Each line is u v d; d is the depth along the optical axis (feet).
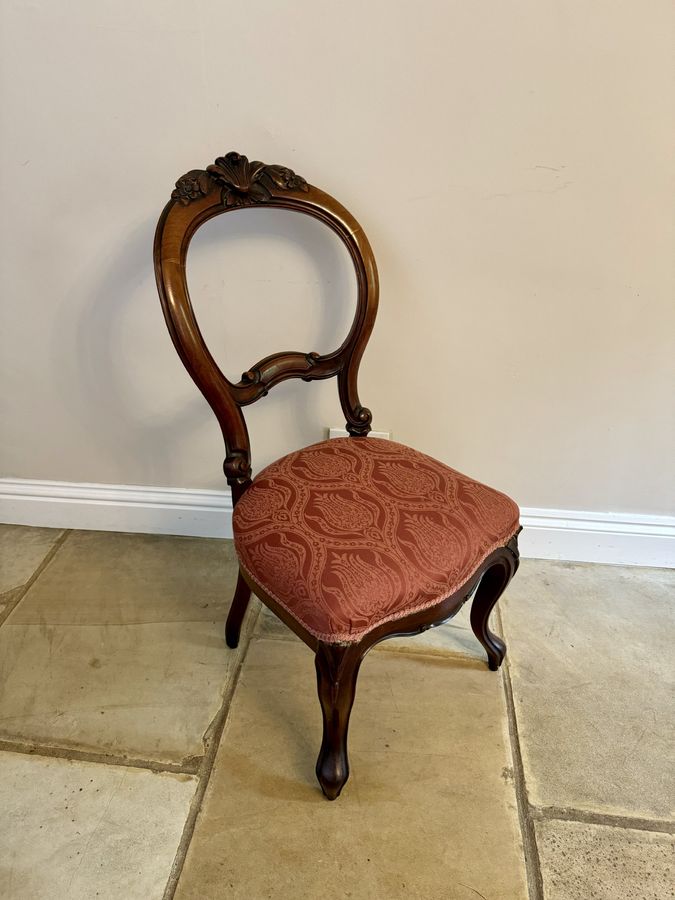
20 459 5.55
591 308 4.55
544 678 4.48
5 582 5.19
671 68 3.75
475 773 3.84
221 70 3.91
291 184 3.83
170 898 3.22
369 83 3.90
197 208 3.55
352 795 3.68
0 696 4.24
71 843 3.44
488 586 4.01
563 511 5.41
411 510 3.48
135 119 4.09
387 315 4.67
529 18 3.67
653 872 3.38
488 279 4.50
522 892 3.27
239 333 4.83
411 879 3.31
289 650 4.66
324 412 5.11
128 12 3.77
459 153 4.08
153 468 5.51
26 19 3.83
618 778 3.84
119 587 5.18
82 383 5.13
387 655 4.64
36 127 4.15
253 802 3.64
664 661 4.64
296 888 3.26
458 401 4.99
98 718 4.11
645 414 4.91
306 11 3.72
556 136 4.00
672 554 5.45
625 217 4.22
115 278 4.66
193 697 4.27
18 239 4.55
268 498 3.56
